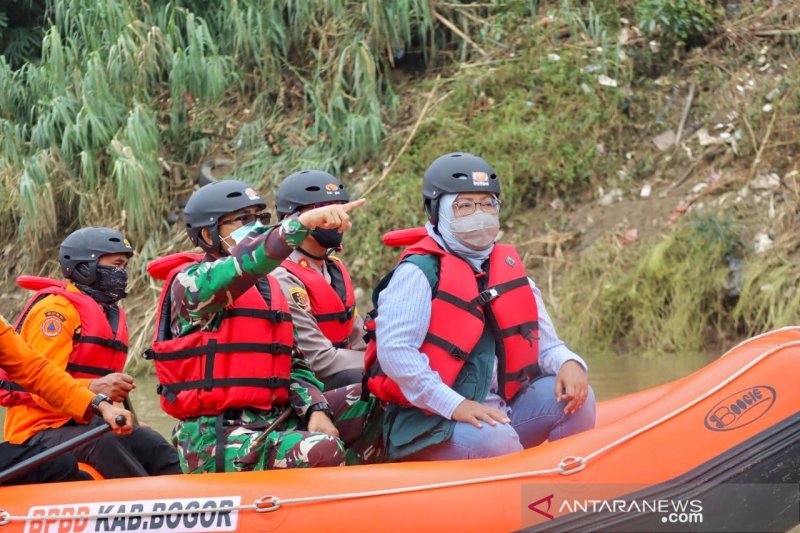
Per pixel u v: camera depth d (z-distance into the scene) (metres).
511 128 15.66
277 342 6.49
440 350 6.22
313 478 5.91
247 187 6.66
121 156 16.27
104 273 7.80
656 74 15.98
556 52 16.58
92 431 6.41
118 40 16.94
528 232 15.01
